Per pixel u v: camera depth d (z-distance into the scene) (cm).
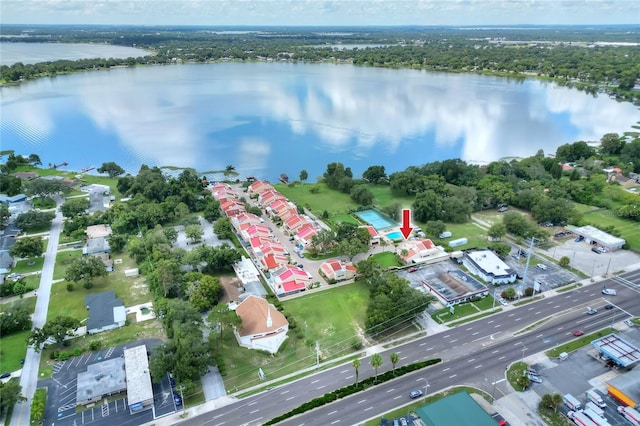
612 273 15875
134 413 10194
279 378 11225
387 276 14550
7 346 12369
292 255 17538
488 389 10750
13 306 13325
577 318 13425
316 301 14438
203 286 13938
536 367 11456
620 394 10175
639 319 13312
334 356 11988
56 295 14788
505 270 15725
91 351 12188
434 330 13012
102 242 17862
